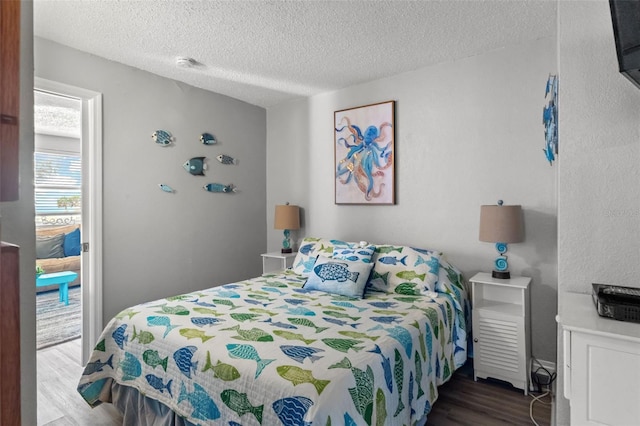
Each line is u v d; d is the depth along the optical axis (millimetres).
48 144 4887
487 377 2453
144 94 3113
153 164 3176
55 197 5020
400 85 3252
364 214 3504
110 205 2887
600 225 1458
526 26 2400
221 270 3752
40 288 4824
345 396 1300
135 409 1854
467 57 2891
